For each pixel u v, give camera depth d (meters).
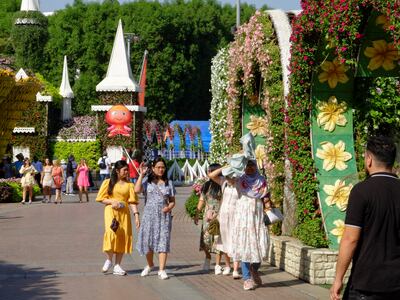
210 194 12.27
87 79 69.69
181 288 10.69
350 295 5.63
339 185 11.70
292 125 11.93
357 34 9.98
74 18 71.06
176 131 53.31
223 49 20.69
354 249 5.60
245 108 17.39
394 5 9.16
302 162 11.80
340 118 11.91
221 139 20.44
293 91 11.88
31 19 59.88
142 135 49.91
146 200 11.77
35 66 60.03
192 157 51.56
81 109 69.69
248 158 10.73
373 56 11.54
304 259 11.09
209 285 10.97
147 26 69.06
